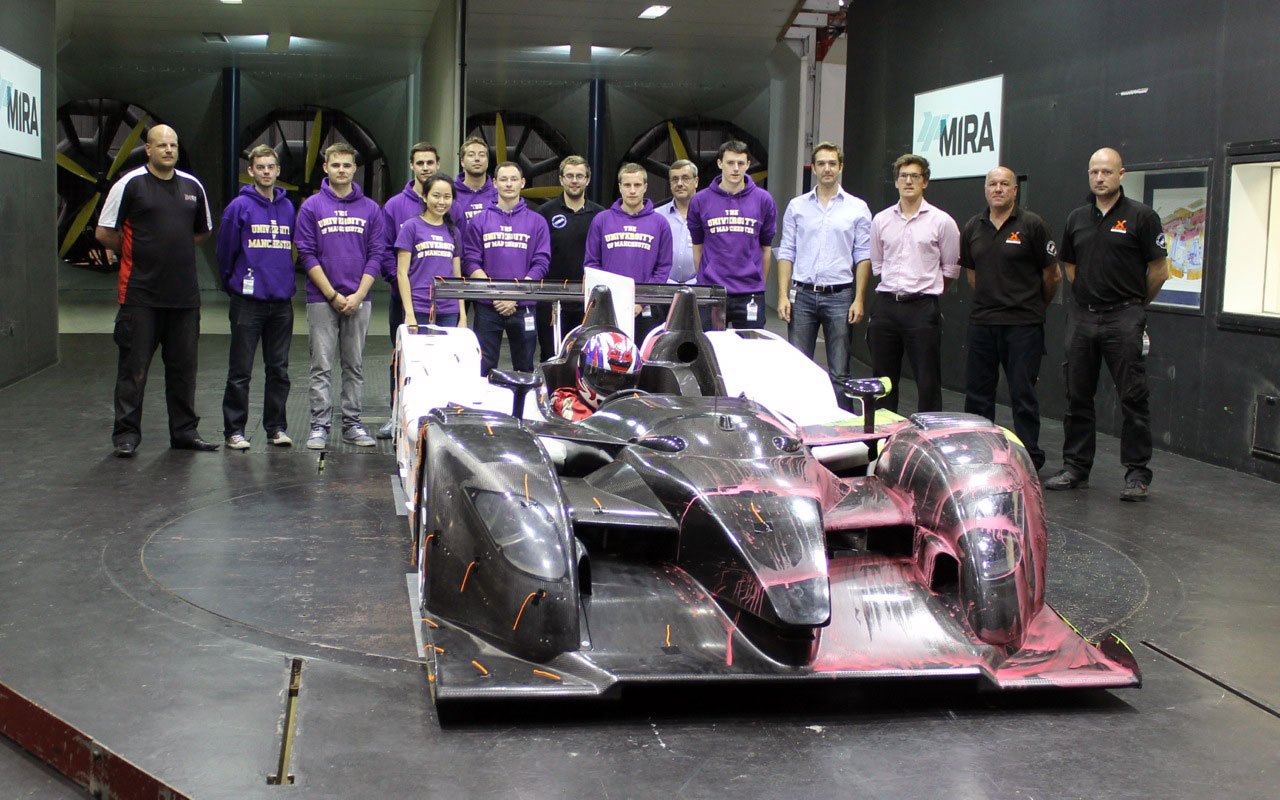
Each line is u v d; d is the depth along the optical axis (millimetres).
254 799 2367
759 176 20969
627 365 4113
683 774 2529
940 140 10312
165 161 6176
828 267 6859
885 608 3090
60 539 4555
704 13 15203
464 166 7395
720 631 2928
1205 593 4148
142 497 5320
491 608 2891
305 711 2854
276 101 21312
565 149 21234
